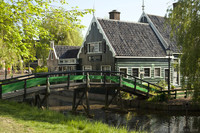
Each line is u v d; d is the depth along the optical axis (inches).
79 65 962.7
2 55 372.5
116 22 868.6
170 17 478.3
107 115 568.7
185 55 432.5
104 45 798.5
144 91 662.5
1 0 315.0
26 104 394.0
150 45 848.9
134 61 786.8
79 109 650.2
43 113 328.8
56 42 1482.5
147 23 945.5
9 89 409.7
